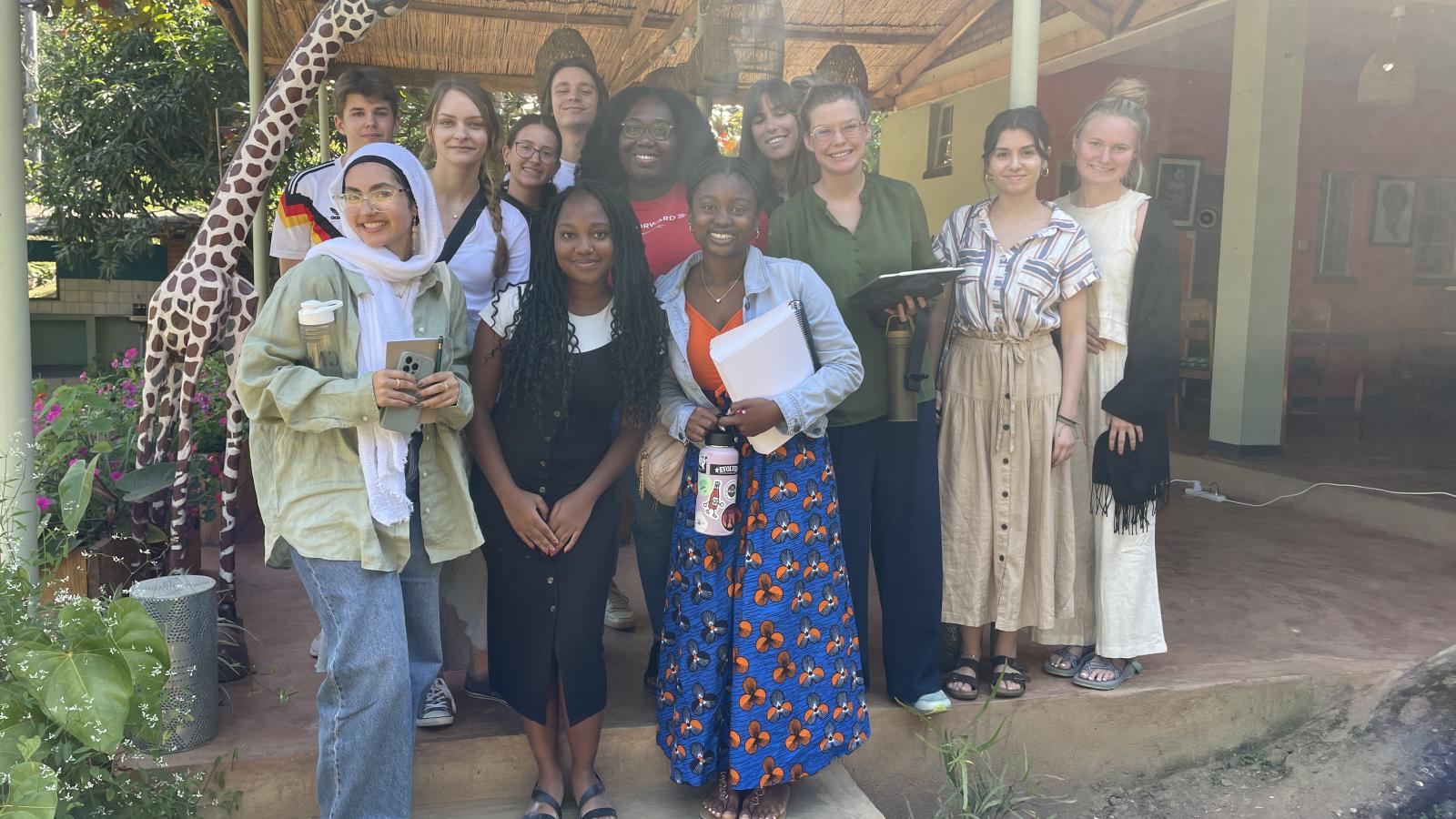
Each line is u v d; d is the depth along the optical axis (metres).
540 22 7.96
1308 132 10.80
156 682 2.48
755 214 2.72
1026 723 3.28
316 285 2.40
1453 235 11.30
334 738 2.41
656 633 3.15
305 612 3.90
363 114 3.58
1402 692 3.54
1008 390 3.17
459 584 3.00
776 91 3.43
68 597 2.63
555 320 2.61
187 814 2.56
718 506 2.57
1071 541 3.32
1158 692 3.38
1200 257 10.67
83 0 5.76
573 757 2.71
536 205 3.48
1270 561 5.04
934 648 3.15
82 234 12.06
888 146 12.09
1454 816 3.16
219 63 11.54
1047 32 9.30
